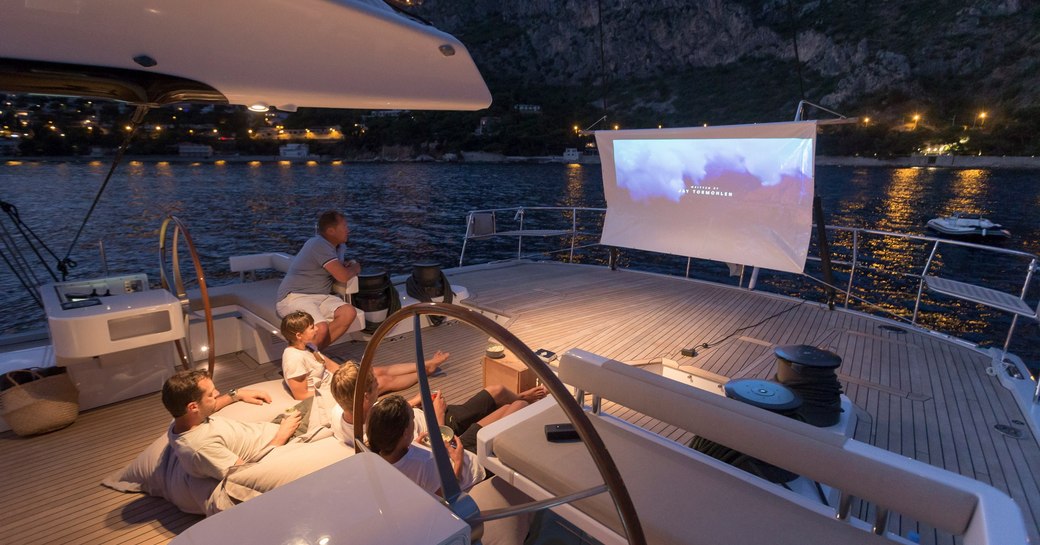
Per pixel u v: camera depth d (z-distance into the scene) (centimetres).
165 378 375
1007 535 124
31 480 271
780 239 515
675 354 445
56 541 228
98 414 341
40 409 305
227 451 224
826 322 541
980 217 6662
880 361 441
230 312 438
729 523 158
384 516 83
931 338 497
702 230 579
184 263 4241
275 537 77
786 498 171
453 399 358
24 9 110
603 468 82
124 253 4447
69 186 8606
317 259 404
